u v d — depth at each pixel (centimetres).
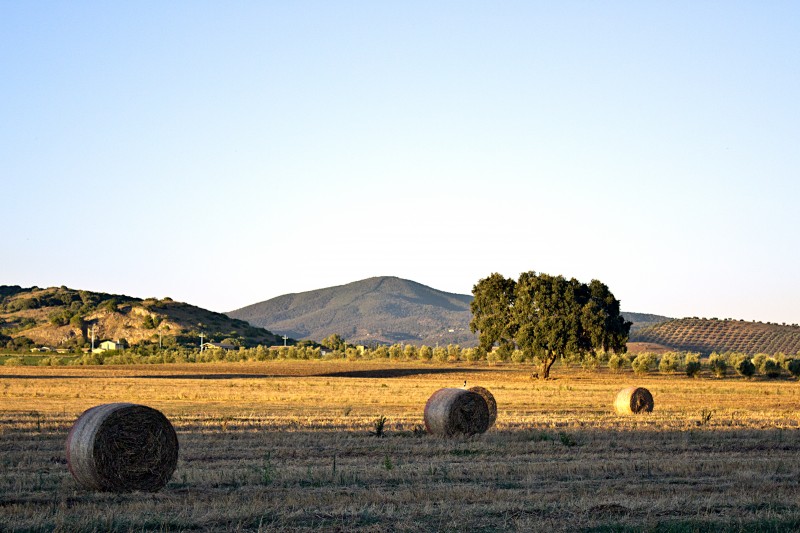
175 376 7738
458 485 1916
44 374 7969
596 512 1608
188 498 1773
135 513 1598
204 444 2598
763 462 2239
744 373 8069
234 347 16575
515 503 1680
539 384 6612
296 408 4041
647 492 1825
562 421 3441
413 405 4316
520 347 7575
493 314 7888
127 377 7400
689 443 2725
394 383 6500
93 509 1642
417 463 2242
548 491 1836
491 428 3166
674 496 1758
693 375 8150
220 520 1544
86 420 1966
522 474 2064
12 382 6091
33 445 2567
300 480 1975
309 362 11381
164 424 2020
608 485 1923
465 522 1541
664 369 8712
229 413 3688
